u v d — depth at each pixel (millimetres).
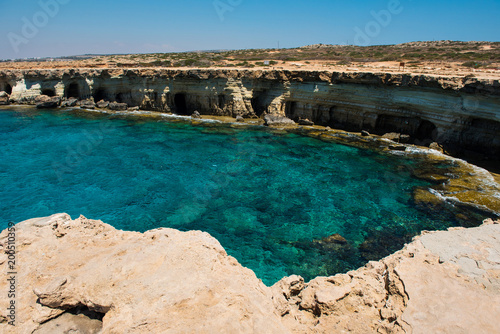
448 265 9336
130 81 50625
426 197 22031
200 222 19375
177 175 26062
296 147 33438
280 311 8383
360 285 9078
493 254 9828
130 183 24484
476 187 23219
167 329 6707
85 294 7520
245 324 7055
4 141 34156
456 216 19734
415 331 7348
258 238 17922
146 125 41875
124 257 8586
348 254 16594
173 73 46125
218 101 46281
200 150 32219
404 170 26922
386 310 8242
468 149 30188
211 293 7605
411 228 18750
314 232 18469
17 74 52688
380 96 35219
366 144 34062
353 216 20078
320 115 42094
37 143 33750
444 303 8031
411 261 9547
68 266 8344
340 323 8055
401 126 35656
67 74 51875
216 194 22828
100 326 7520
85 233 10375
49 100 50938
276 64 55938
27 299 7684
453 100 29625
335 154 31188
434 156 30000
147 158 29797
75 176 25625
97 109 50469
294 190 23578
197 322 6871
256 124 42719
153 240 9781
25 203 21422
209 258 8773
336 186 24188
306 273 15219
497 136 28234
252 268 15461
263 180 25281
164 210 20672
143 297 7309
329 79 38281
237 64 57750
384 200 21938
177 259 8586
